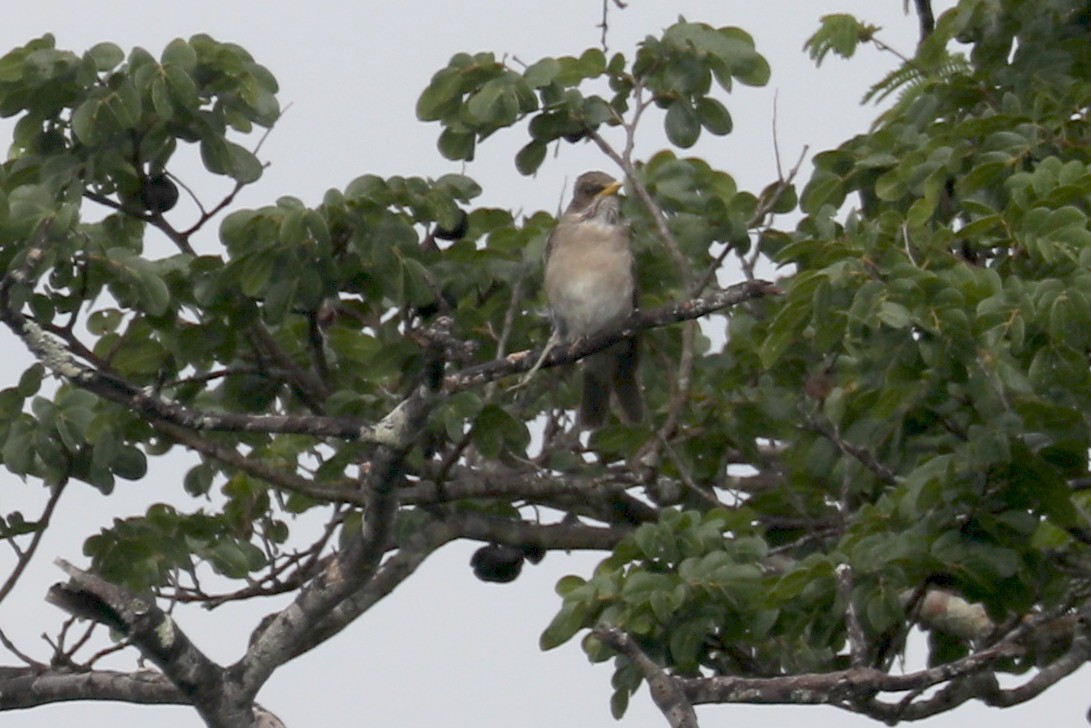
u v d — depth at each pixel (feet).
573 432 46.39
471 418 40.55
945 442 37.99
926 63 43.62
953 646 41.04
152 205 40.11
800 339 42.22
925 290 32.68
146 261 38.06
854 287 33.58
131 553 41.55
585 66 42.88
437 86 42.42
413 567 43.70
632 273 45.01
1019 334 32.48
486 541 44.68
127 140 39.32
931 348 32.99
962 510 34.94
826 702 31.83
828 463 41.32
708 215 43.93
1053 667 39.04
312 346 42.06
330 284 39.81
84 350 39.50
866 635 35.96
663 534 37.17
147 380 41.91
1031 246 33.86
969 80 42.52
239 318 40.60
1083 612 37.11
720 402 44.93
